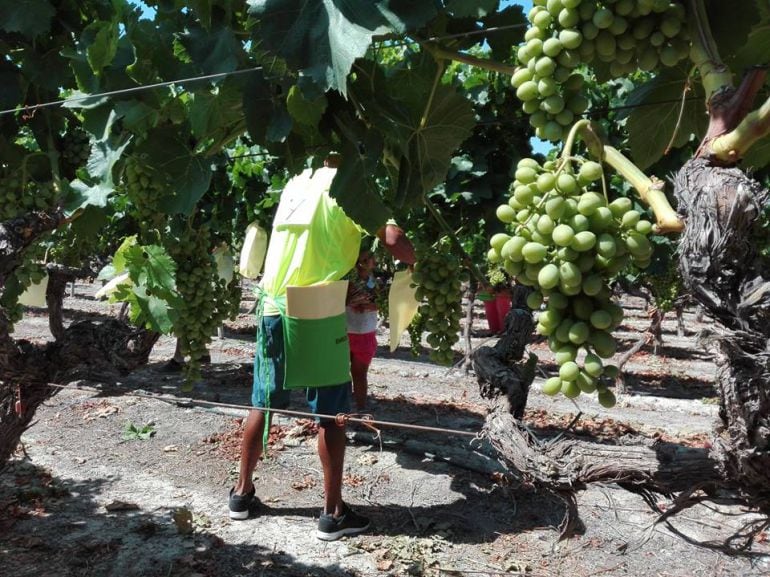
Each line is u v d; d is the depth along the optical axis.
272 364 4.19
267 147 2.40
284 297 4.05
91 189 2.70
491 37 2.25
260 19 1.70
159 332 2.88
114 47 2.25
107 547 4.07
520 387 2.12
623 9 1.48
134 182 2.54
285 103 2.11
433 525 4.46
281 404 4.33
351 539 4.25
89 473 5.37
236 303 4.95
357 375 6.57
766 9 1.79
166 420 6.75
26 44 2.68
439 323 2.70
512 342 2.82
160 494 4.96
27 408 3.07
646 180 1.47
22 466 5.44
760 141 2.06
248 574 3.79
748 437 1.35
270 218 9.23
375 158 2.15
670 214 1.39
